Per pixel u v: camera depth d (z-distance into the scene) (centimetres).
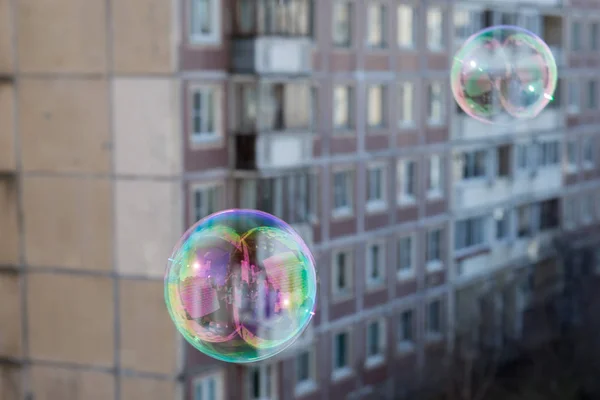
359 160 3272
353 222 3262
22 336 2875
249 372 2867
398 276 3506
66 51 2722
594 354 4075
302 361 3114
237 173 2795
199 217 2722
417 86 3550
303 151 2923
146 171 2655
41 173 2792
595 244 4916
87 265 2766
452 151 3778
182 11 2600
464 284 3897
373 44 3344
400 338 3544
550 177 4594
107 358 2769
